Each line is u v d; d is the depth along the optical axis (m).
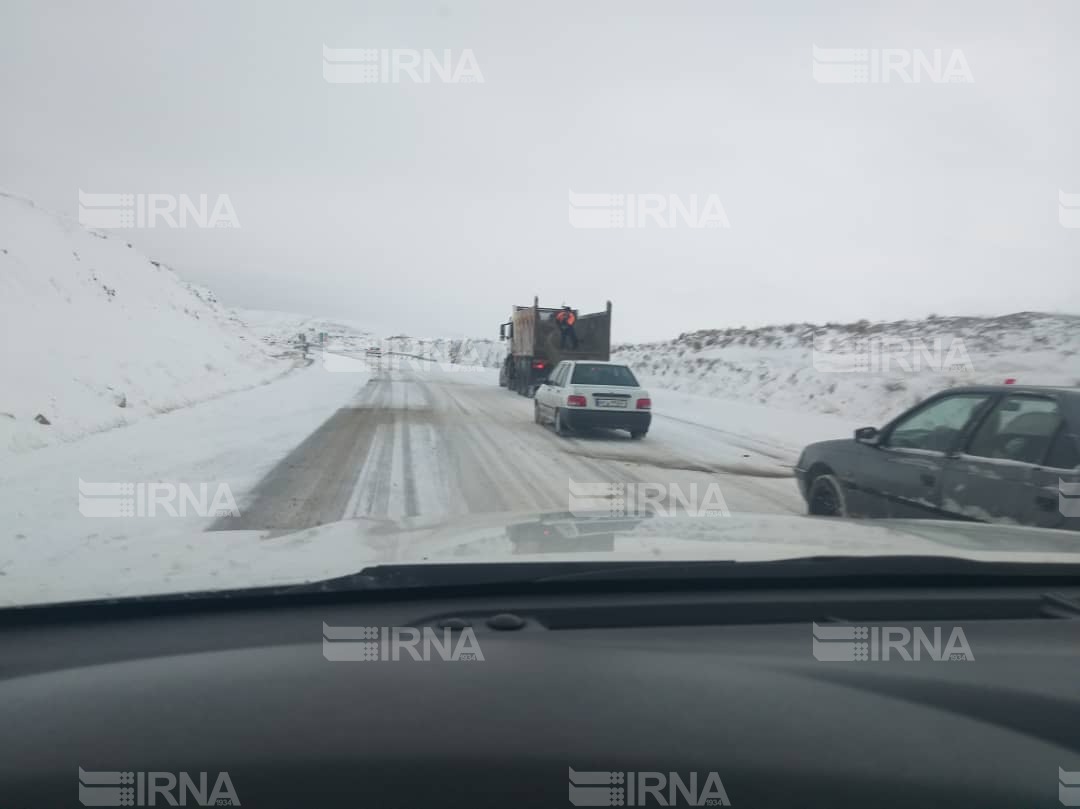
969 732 2.12
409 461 11.20
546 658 2.42
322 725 2.04
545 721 2.07
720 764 1.94
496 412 20.00
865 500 6.18
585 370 15.59
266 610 2.81
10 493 7.96
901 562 3.16
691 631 2.74
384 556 3.07
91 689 2.23
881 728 2.12
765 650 2.56
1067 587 3.29
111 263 32.19
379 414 18.00
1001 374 18.28
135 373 17.61
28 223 27.77
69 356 16.25
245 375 27.14
